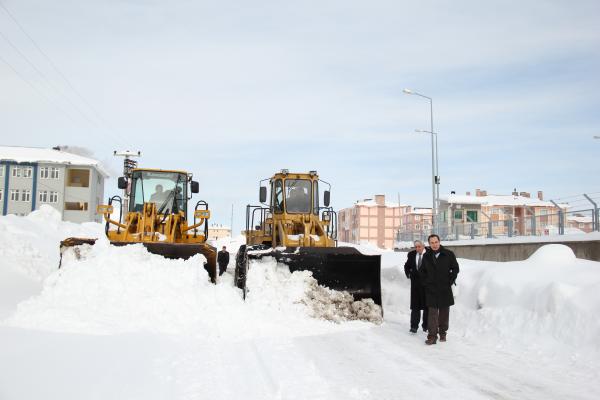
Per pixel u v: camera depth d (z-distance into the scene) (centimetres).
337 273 1048
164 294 868
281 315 947
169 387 496
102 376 514
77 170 5519
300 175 1332
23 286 1165
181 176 1309
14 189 5306
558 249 964
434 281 788
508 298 868
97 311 816
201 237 1255
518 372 600
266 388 510
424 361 657
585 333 673
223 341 747
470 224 2414
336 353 695
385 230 7581
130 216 1188
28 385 469
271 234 1349
